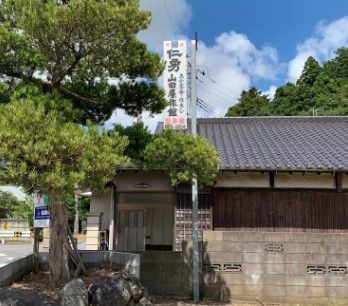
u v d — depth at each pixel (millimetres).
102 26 6738
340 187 11859
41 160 5801
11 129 5715
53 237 8391
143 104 9180
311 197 12031
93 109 9227
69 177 5828
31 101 6250
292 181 12023
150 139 8469
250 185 11992
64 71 7805
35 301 6641
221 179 12031
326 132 15312
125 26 6883
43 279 9188
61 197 6230
